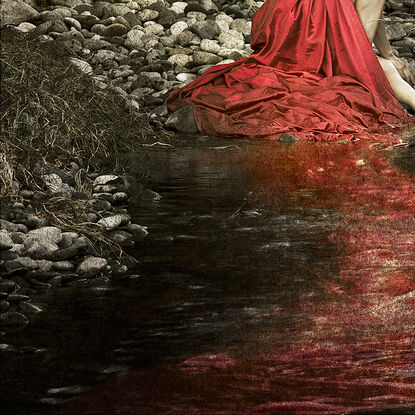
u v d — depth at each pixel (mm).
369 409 2594
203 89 8281
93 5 11188
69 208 4531
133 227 4488
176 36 10469
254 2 12156
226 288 3670
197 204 5078
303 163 6289
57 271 3795
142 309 3426
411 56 10617
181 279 3783
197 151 6742
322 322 3303
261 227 4605
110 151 6348
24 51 6473
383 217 4824
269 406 2609
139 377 2816
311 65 8469
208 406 2611
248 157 6516
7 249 3787
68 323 3277
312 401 2645
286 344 3088
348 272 3891
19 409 2604
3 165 4793
